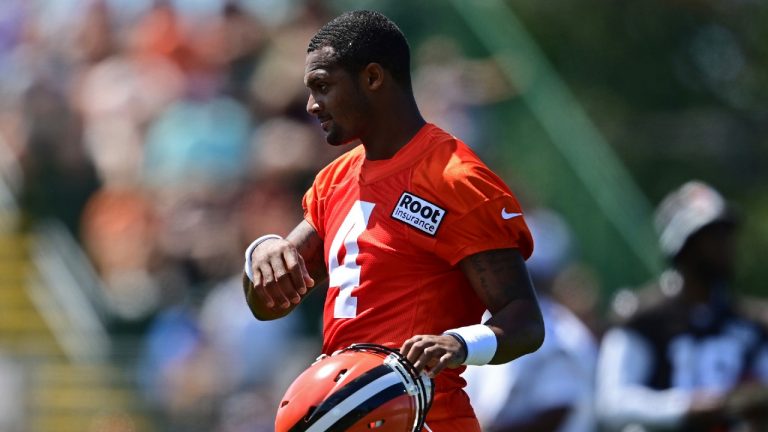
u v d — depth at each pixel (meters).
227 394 34.06
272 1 46.56
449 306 15.55
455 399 15.82
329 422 14.60
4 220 43.41
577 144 44.38
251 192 40.72
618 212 43.94
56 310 41.66
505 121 45.19
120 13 47.75
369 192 15.73
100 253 42.03
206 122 43.47
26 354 35.44
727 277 28.64
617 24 86.06
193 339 36.47
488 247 15.21
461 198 15.24
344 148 41.31
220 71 45.41
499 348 14.76
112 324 40.00
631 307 28.81
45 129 44.03
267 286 15.62
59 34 47.47
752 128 85.25
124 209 42.47
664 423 27.72
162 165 42.91
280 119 41.25
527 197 42.69
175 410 34.53
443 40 46.38
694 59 87.81
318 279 16.62
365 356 14.92
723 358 28.16
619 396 28.22
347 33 15.64
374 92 15.64
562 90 45.56
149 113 44.72
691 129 84.50
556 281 34.62
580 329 30.25
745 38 89.00
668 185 82.06
